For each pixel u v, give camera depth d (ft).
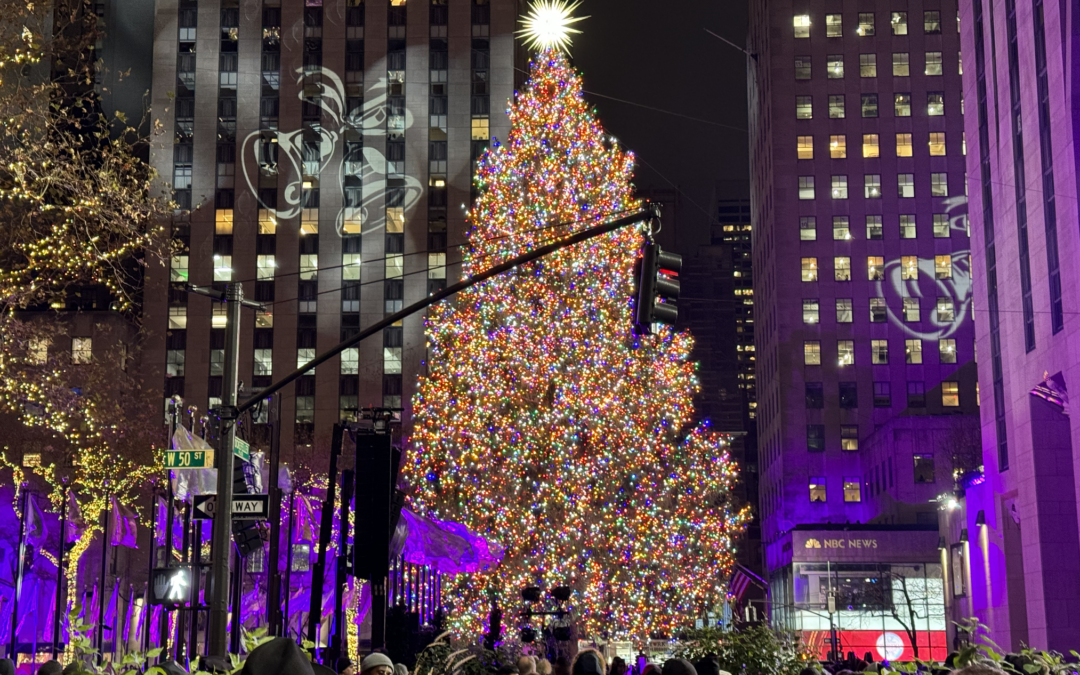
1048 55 183.21
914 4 408.05
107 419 155.84
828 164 403.95
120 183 90.27
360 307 370.73
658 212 54.54
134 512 181.16
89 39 94.48
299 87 384.47
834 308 396.78
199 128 381.81
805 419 392.27
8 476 173.06
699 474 164.35
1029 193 194.70
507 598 142.10
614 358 155.12
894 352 392.88
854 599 311.27
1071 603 188.85
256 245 374.84
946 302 393.50
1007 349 211.82
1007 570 218.59
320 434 353.31
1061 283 179.11
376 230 376.07
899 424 346.54
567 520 146.10
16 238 84.12
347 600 94.58
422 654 49.65
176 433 78.28
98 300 342.64
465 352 156.35
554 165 159.84
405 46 387.34
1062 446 193.98
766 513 438.40
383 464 61.41
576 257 154.81
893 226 398.83
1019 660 37.09
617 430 153.79
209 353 364.38
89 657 33.06
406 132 382.01
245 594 119.65
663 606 153.58
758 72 455.22
